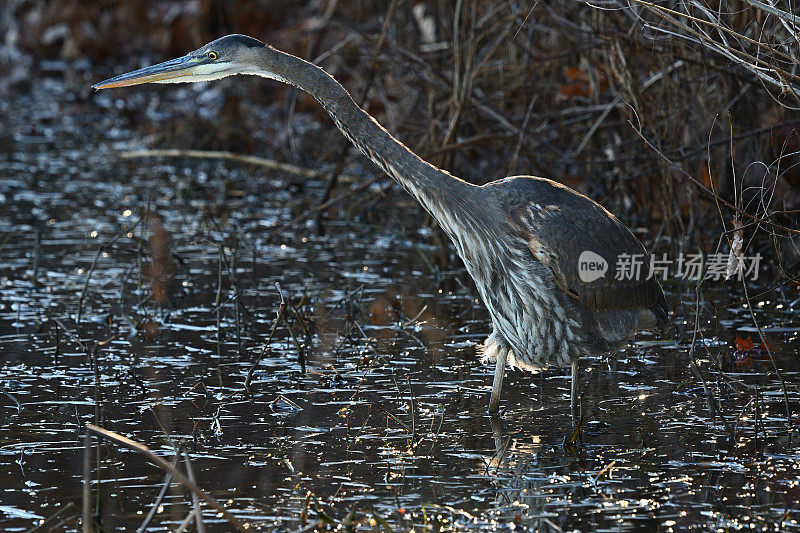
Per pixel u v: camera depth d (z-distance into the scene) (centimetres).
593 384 1005
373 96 1912
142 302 1256
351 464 816
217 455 835
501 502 745
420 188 933
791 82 1098
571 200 949
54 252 1507
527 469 804
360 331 1126
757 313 1199
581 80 1550
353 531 700
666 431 876
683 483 770
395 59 1636
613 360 1072
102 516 727
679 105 1467
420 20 1872
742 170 1395
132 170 2108
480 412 933
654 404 941
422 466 812
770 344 1088
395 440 866
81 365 1059
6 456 834
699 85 1443
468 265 953
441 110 1703
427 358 1080
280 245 1570
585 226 931
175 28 2969
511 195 927
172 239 1582
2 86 2983
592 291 931
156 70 956
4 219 1702
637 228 1598
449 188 930
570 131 1698
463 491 765
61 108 2761
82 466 816
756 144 1384
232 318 1219
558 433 880
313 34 2058
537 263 921
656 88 1519
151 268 1361
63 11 3138
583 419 909
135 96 2852
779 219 1349
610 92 1630
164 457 831
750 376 1002
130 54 3073
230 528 709
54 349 1105
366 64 1988
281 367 1054
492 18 1741
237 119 2198
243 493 763
